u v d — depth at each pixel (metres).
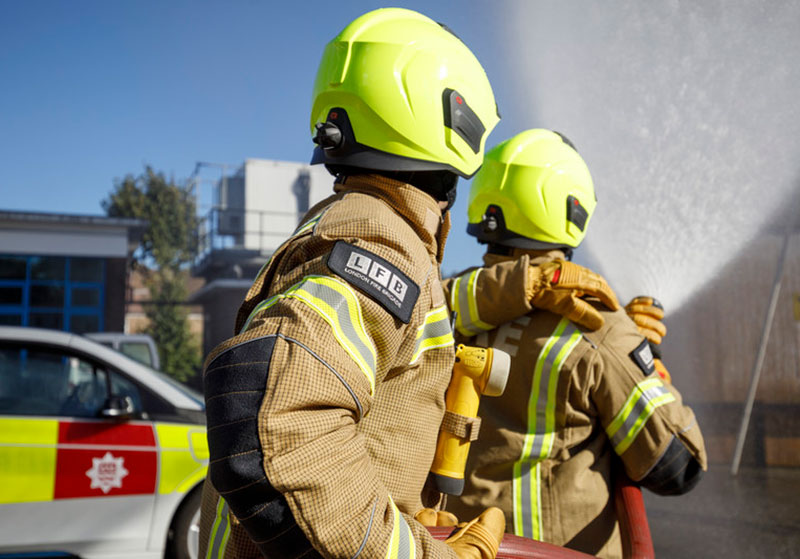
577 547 1.50
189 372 21.61
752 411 6.86
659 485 1.49
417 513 1.00
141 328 23.08
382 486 0.81
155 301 22.55
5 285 16.05
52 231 16.16
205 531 0.92
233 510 0.74
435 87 1.03
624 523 1.49
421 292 0.91
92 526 3.30
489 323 1.58
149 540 3.37
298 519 0.72
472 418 1.09
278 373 0.74
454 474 1.08
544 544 1.06
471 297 1.59
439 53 1.05
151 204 27.02
